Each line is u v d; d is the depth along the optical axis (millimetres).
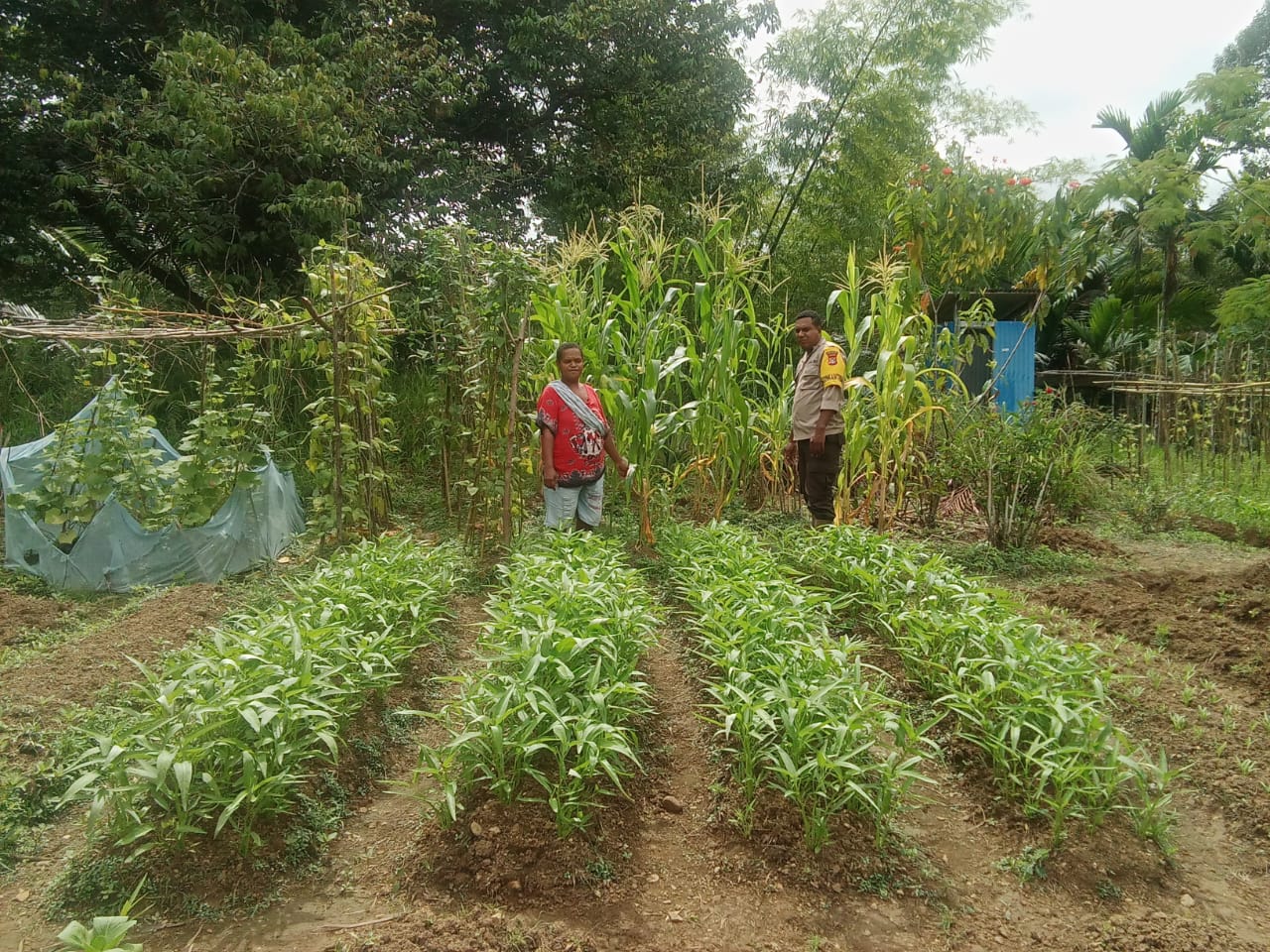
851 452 6848
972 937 2646
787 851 2916
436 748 3688
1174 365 10484
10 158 10516
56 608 5035
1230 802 3303
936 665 3953
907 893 2814
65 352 8891
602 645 3613
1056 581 6000
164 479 6066
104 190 10297
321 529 6172
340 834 3062
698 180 12562
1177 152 11086
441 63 11188
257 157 10125
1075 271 9195
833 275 12625
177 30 10586
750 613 3967
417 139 11672
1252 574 5633
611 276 11211
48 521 5602
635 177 12445
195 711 2795
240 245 10219
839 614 5074
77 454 5789
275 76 9578
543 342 6879
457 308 6312
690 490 7824
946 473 6918
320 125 9688
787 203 13664
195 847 2797
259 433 7863
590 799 3090
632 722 3762
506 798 2992
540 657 3211
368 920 2611
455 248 6293
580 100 13453
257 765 2836
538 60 12031
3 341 6273
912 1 11945
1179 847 3113
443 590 4891
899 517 7539
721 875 2887
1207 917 2770
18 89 10734
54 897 2676
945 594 4547
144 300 10938
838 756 2986
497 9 12570
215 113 9156
